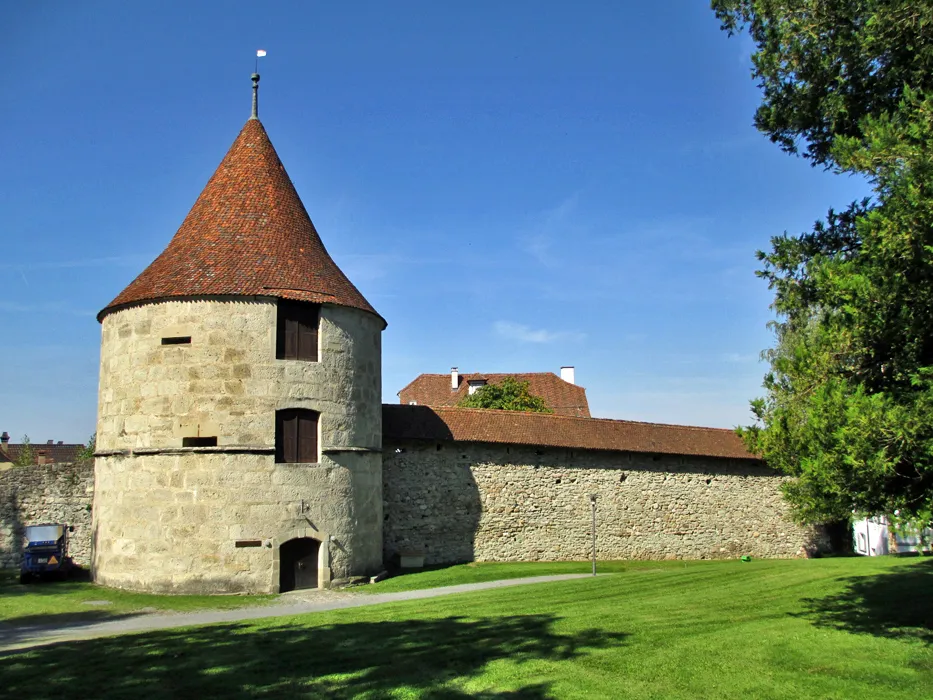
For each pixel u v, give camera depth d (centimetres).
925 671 1077
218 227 2306
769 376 1222
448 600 1817
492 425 2919
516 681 1048
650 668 1105
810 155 1438
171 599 1970
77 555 2656
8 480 2694
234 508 2084
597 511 3062
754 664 1123
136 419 2147
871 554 3659
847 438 988
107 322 2302
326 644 1288
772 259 1373
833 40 1314
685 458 3328
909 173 1009
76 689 1034
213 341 2134
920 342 1077
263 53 2597
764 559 3400
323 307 2275
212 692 1017
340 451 2261
